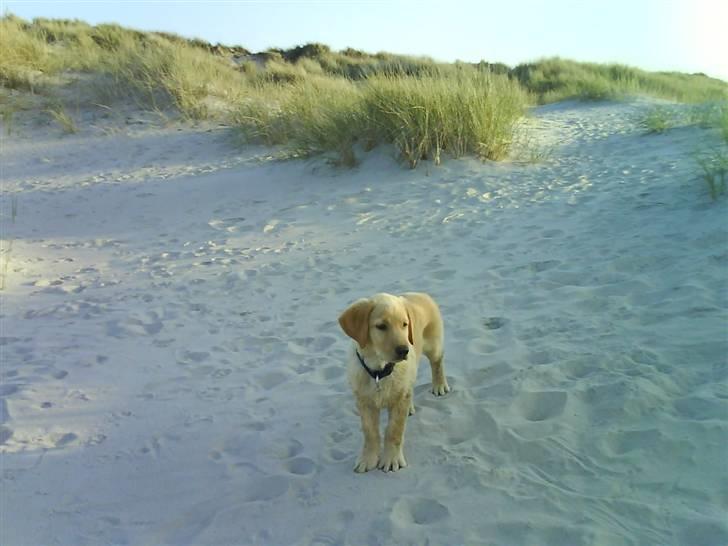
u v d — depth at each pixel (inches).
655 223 146.7
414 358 75.1
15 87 360.5
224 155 293.7
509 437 76.9
